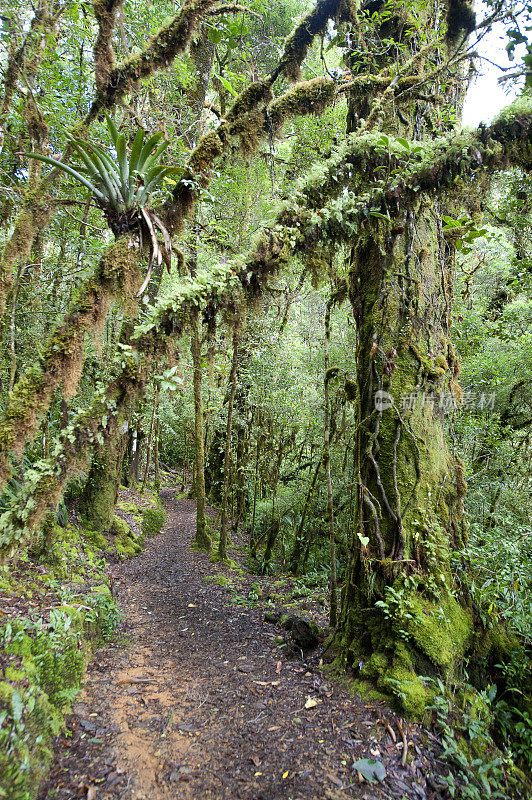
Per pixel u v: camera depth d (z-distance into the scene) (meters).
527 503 5.09
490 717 2.46
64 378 2.37
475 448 5.06
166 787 1.88
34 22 3.63
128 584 5.08
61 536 4.75
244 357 7.64
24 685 2.04
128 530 6.64
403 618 2.61
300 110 3.30
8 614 2.64
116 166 2.56
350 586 2.98
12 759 1.67
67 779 1.85
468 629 2.78
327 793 1.85
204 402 8.98
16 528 2.32
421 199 2.99
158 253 2.61
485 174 2.51
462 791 1.95
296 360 7.37
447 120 3.15
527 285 4.64
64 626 2.73
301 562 6.65
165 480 14.98
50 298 4.49
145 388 2.59
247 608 4.64
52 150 4.39
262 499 8.37
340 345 6.19
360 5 3.31
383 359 2.98
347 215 2.73
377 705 2.41
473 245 5.58
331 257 2.92
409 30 3.09
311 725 2.32
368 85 3.18
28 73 3.70
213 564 6.55
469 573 2.96
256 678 2.91
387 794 1.86
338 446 6.30
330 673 2.81
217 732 2.30
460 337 5.05
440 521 2.94
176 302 2.49
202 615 4.34
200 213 5.54
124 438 6.23
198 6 3.41
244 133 3.27
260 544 7.86
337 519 6.36
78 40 4.47
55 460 2.37
